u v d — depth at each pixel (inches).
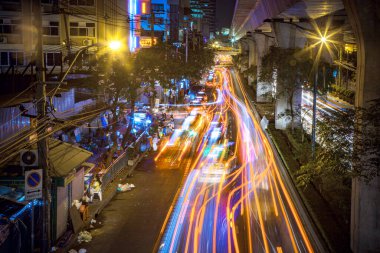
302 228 736.3
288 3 1159.0
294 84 1411.2
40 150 593.3
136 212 844.0
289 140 1422.2
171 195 952.9
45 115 595.2
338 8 1149.1
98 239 705.0
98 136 1369.3
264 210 828.0
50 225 653.9
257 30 2447.1
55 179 649.6
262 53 2536.9
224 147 1366.9
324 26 1566.2
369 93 621.0
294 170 1060.5
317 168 656.4
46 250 602.5
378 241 634.8
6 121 729.0
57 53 1669.5
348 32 1657.2
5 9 1571.1
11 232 547.8
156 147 1450.5
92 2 1756.9
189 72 2411.4
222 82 4062.5
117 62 1135.6
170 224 764.0
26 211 601.9
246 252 633.6
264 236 697.6
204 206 861.8
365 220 632.4
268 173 1114.7
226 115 2220.7
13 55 1596.9
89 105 1285.7
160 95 2411.4
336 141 619.5
